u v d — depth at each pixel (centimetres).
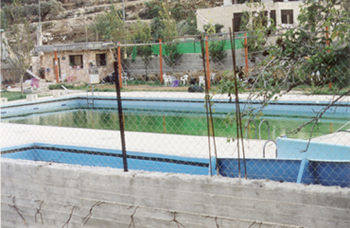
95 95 1914
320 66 324
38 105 1900
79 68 2847
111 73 2681
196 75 2209
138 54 2462
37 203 440
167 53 2309
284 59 341
